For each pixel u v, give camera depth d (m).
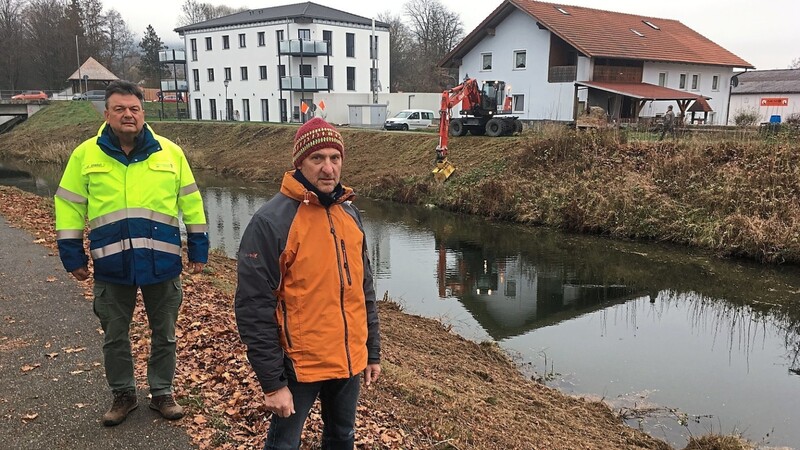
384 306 9.94
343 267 2.48
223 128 36.88
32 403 3.81
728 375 7.64
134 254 3.26
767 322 9.73
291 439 2.51
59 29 68.31
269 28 46.06
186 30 51.44
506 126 23.81
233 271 9.91
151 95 68.94
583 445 5.09
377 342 2.80
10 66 67.06
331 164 2.42
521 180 18.91
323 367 2.44
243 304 2.32
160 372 3.63
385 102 44.47
